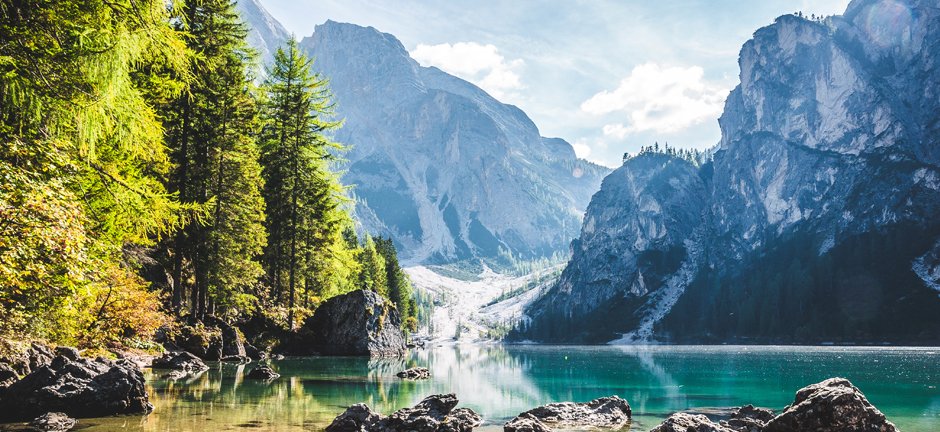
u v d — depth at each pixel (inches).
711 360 2529.5
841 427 517.7
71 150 459.5
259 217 1641.2
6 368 613.6
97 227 513.7
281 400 732.0
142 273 1438.2
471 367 1754.4
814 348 5462.6
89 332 932.0
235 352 1471.5
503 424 643.5
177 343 1307.8
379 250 4458.7
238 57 1535.4
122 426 524.4
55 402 552.4
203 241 1385.3
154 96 717.9
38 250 433.7
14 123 436.5
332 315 2001.7
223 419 578.6
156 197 520.4
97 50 398.3
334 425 553.9
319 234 1961.1
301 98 1882.4
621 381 1262.3
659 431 565.9
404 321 4724.4
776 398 933.2
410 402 757.3
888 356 3058.6
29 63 394.9
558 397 919.7
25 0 400.8
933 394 1010.7
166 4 423.8
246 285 1647.4
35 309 639.8
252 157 1635.1
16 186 401.4
